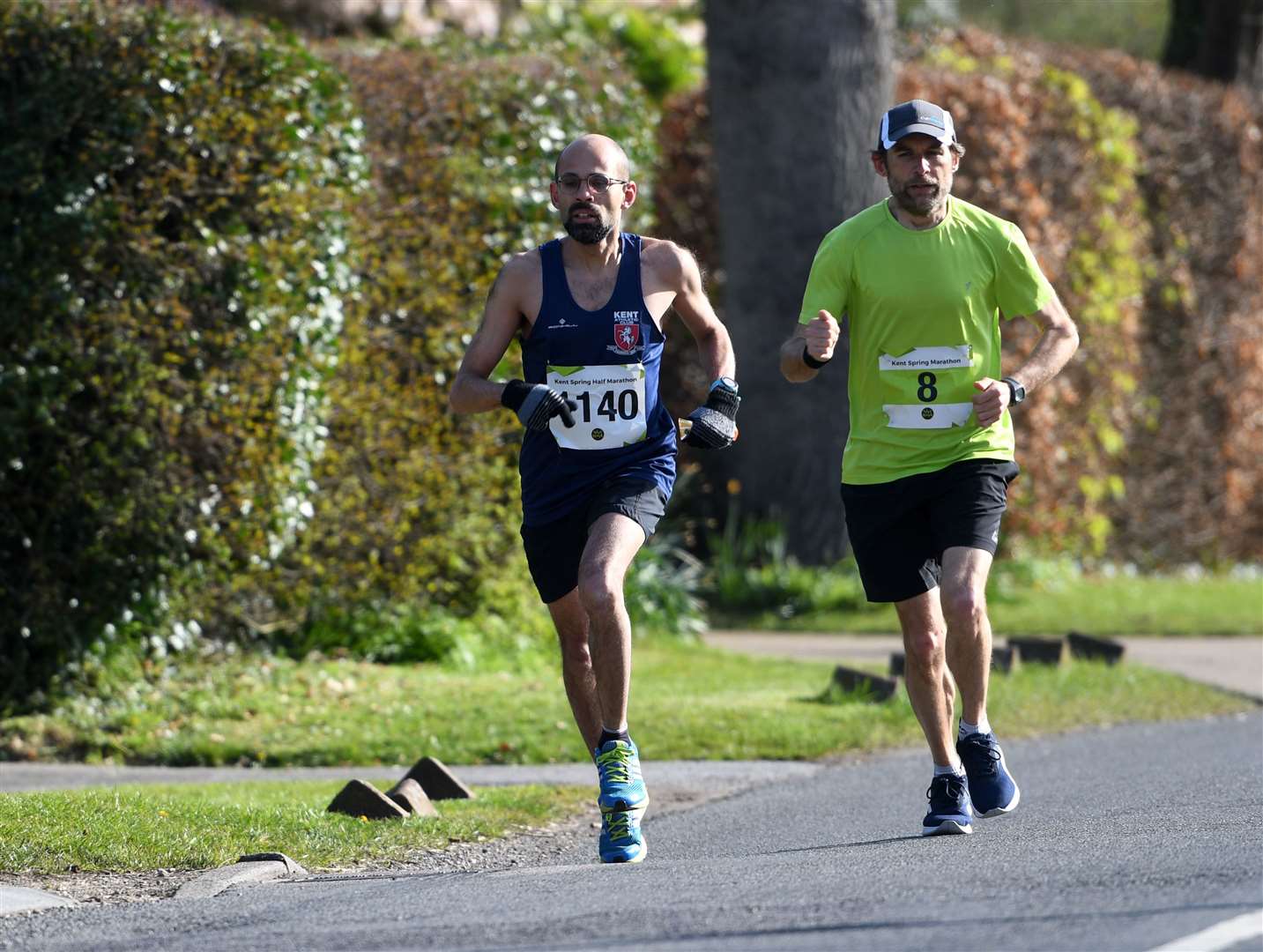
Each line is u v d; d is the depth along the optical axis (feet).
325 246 125.18
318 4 211.00
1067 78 198.39
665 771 101.45
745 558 184.14
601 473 72.84
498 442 140.15
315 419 126.31
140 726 113.09
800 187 179.73
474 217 139.33
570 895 61.16
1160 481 214.07
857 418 75.97
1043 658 137.49
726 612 178.91
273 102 121.49
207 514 120.88
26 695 116.37
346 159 127.54
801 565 183.21
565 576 74.38
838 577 180.45
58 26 114.62
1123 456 210.59
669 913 55.88
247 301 121.29
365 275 134.31
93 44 115.44
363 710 117.60
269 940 55.88
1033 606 181.37
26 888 68.13
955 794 74.13
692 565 186.60
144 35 116.47
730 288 184.65
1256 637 165.78
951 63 202.08
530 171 141.79
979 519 73.67
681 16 270.87
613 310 72.74
